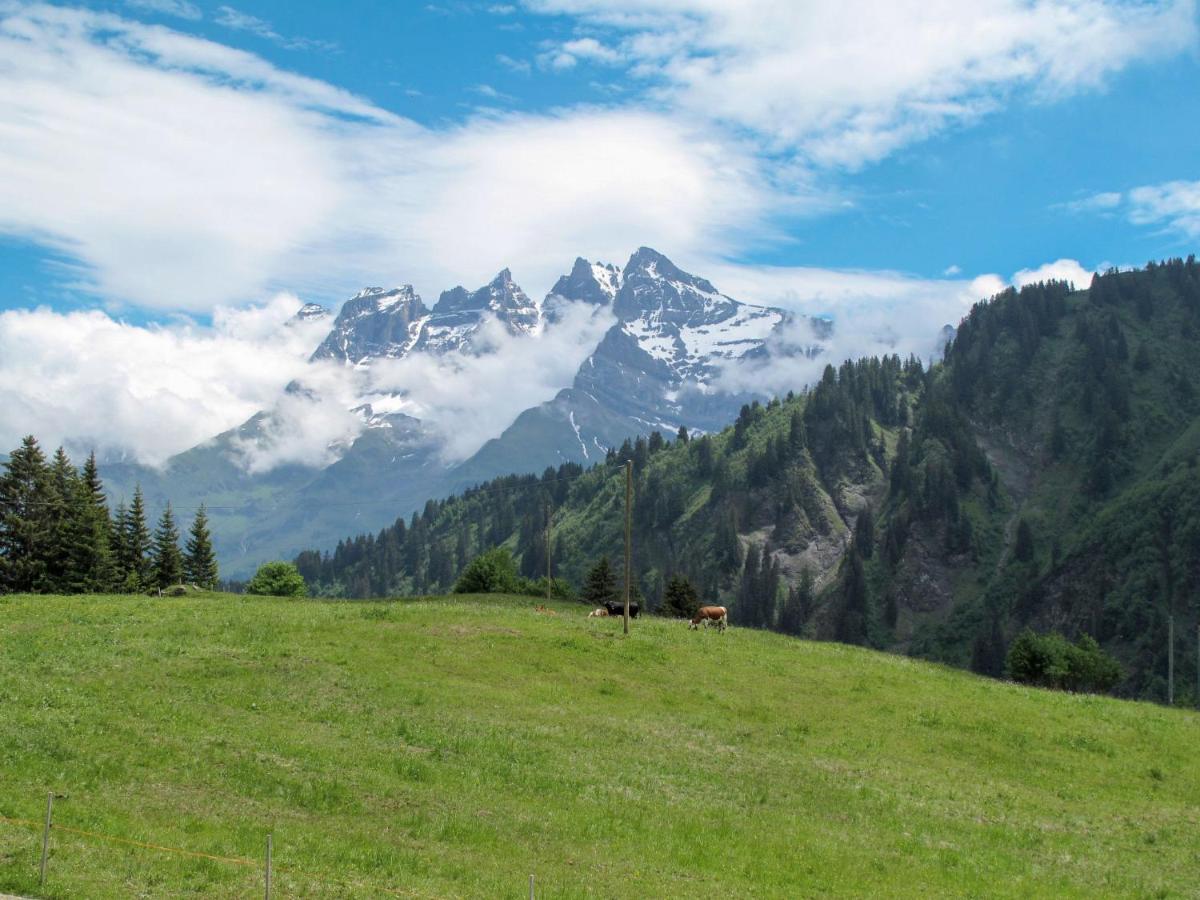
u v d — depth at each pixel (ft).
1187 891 107.76
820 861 102.73
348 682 154.81
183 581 520.83
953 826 122.83
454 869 87.51
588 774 123.65
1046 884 104.37
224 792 101.60
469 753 126.41
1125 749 170.50
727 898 88.79
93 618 192.95
